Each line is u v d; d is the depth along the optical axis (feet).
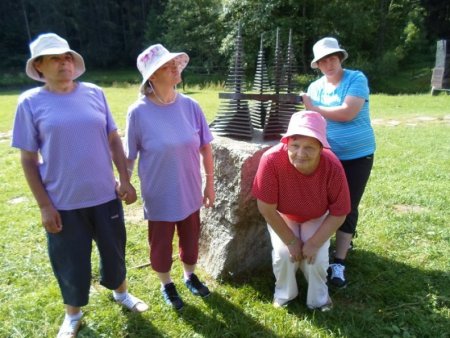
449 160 20.40
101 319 8.70
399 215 13.66
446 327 8.35
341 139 9.51
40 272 10.61
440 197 15.20
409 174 18.13
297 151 7.47
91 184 7.45
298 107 10.41
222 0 79.82
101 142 7.59
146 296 9.53
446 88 52.75
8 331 8.40
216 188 10.09
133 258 11.35
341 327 8.38
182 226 8.96
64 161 7.20
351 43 76.23
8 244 12.12
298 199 8.15
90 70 131.85
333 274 9.79
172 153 8.09
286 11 73.00
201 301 9.35
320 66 9.43
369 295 9.44
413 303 9.12
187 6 90.27
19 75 104.06
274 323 8.55
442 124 31.30
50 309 9.05
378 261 10.83
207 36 89.61
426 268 10.53
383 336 8.14
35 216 14.25
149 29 120.06
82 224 7.63
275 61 9.99
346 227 9.84
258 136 10.52
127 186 8.11
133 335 8.30
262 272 10.54
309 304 9.00
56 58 6.92
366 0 75.97
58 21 130.11
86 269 7.85
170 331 8.41
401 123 32.12
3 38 130.93
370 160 9.73
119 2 139.33
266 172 7.95
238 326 8.45
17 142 7.04
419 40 90.43
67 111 7.14
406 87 66.74
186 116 8.44
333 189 7.92
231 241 9.85
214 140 10.12
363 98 9.05
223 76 83.15
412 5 91.04
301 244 8.54
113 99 48.44
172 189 8.27
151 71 7.59
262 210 8.29
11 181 18.20
